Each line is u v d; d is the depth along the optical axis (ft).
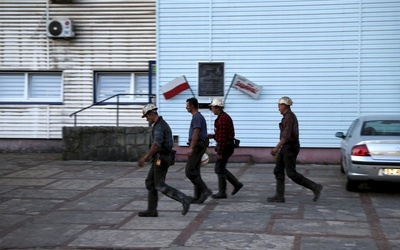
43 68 117.80
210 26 101.76
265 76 100.48
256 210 60.95
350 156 68.69
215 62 101.71
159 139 55.11
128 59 115.85
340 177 84.94
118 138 104.22
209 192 64.18
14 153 117.70
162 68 103.40
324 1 98.37
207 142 63.98
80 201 67.51
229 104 101.76
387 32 96.68
